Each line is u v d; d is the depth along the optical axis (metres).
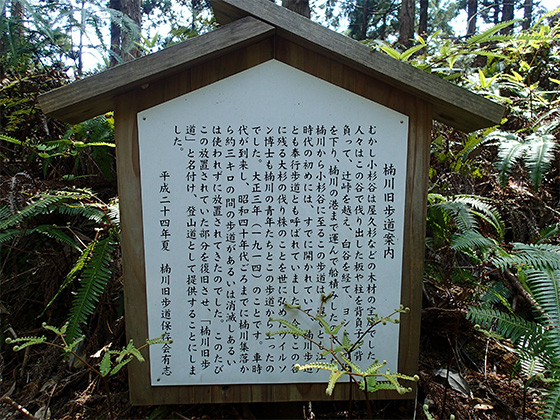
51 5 2.36
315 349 1.49
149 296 1.44
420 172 1.42
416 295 1.47
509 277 1.93
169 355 1.48
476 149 2.21
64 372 1.73
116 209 1.74
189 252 1.43
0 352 1.83
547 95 2.82
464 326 1.86
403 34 5.84
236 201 1.41
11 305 2.03
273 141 1.39
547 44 2.89
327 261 1.45
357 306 1.47
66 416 1.57
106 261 1.60
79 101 1.24
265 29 1.25
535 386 1.60
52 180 2.23
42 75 2.61
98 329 1.80
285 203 1.42
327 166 1.41
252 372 1.50
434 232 1.96
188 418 1.56
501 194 2.23
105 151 2.21
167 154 1.39
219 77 1.36
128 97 1.36
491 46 3.07
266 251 1.44
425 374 1.67
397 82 1.31
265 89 1.37
